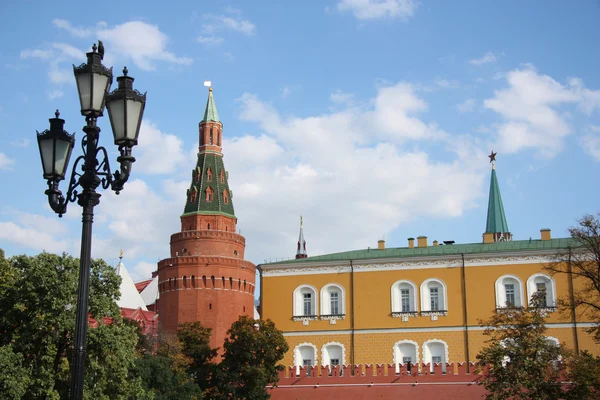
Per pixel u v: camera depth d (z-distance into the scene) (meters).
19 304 46.12
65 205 20.92
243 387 77.75
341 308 89.56
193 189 111.38
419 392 78.06
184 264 103.75
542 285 84.12
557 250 84.12
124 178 20.30
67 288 46.22
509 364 62.09
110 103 20.38
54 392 44.19
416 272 88.25
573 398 58.69
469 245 92.44
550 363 62.34
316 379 81.62
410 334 86.50
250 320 80.69
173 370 77.19
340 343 88.44
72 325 45.59
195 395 72.81
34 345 46.16
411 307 87.62
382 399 78.94
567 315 81.62
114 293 50.03
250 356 78.00
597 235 64.56
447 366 78.25
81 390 19.56
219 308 102.69
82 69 20.56
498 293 85.06
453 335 85.25
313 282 91.31
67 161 21.27
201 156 113.19
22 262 48.47
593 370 57.84
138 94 20.48
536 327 63.44
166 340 84.25
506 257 85.69
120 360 47.16
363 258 90.25
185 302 102.62
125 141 20.25
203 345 85.31
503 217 131.25
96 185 20.62
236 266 105.62
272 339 79.44
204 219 109.38
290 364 89.25
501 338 63.81
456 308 85.94
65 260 48.31
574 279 82.81
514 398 61.25
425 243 94.94
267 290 92.56
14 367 43.16
